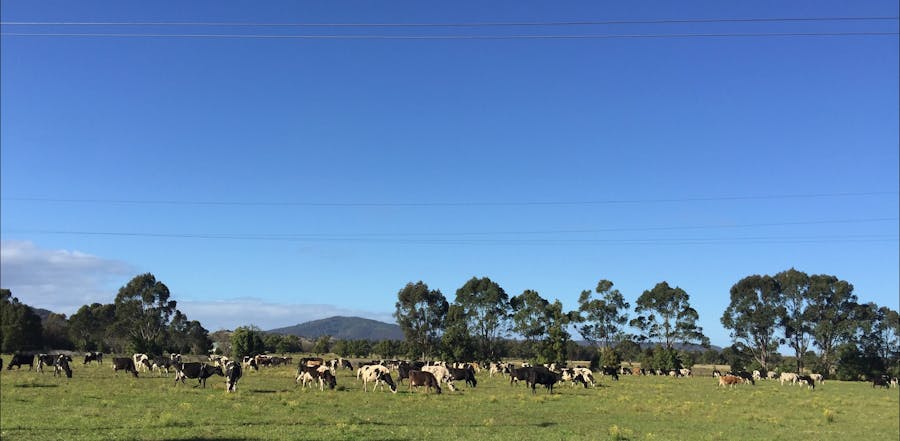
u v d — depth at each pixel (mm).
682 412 33625
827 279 105875
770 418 31969
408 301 113375
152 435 19094
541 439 21375
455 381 55031
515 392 42719
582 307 116312
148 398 30547
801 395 51656
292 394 35000
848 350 97125
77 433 19094
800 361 107562
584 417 29359
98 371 51719
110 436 18625
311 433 20391
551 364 77000
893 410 41062
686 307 112688
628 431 24141
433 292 114062
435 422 25109
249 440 18781
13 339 115438
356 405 30750
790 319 106625
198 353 132500
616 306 115312
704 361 150250
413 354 110688
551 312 109375
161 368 51906
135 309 120875
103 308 140375
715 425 28500
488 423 25016
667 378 78938
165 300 124125
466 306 112250
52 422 21500
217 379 46969
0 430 19562
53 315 154250
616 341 114812
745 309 109500
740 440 23719
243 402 30234
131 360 48812
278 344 162500
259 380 46750
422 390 41281
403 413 27859
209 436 19281
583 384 55531
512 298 113062
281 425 22281
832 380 95312
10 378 41562
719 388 58094
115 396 31156
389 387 42844
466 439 20531
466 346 102562
